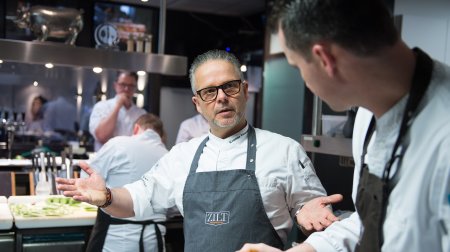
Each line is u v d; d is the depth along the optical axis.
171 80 6.24
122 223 2.54
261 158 1.62
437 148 0.80
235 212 1.55
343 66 0.80
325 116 2.48
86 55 3.48
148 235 2.55
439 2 3.41
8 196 3.30
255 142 1.66
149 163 2.69
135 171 2.65
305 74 0.86
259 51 6.21
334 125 2.45
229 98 1.60
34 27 3.45
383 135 0.91
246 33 6.38
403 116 0.86
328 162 3.01
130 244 2.53
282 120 4.87
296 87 4.64
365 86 0.83
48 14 3.38
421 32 2.61
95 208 2.93
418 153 0.83
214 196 1.58
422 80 0.83
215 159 1.65
